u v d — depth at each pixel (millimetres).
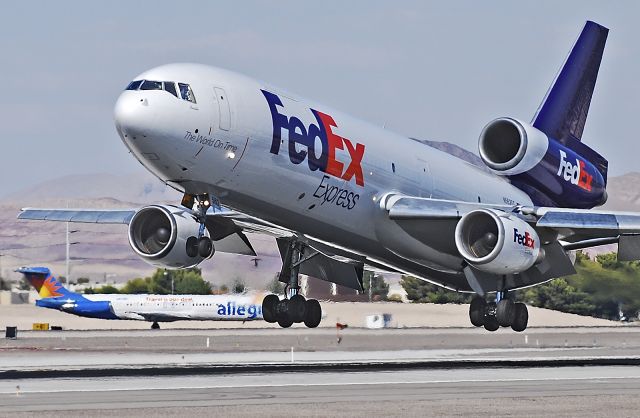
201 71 106125
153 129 101250
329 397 81875
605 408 75188
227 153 105500
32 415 69375
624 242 132125
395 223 121625
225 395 83062
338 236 120688
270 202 112250
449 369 114875
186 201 110875
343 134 117125
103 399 79875
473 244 120750
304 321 130000
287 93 114438
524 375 105250
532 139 136000
